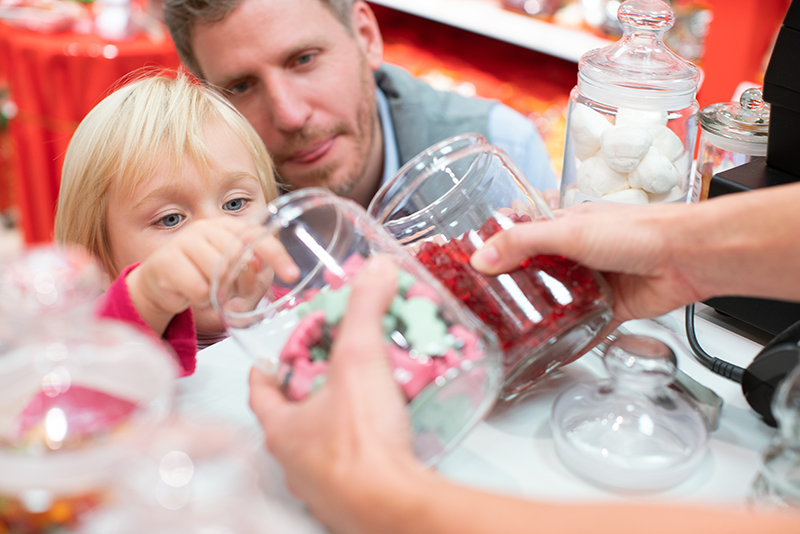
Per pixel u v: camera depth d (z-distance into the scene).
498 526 0.30
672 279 0.52
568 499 0.43
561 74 2.05
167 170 0.88
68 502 0.29
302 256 0.44
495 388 0.42
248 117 1.11
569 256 0.48
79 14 1.88
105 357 0.33
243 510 0.27
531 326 0.46
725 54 1.56
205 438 0.28
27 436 0.29
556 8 1.91
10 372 0.32
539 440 0.48
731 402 0.53
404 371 0.39
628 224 0.50
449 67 2.08
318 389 0.41
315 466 0.36
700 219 0.49
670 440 0.45
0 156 2.21
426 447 0.41
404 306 0.41
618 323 0.58
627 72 0.66
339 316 0.41
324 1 1.07
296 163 1.14
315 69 1.08
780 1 1.55
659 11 0.66
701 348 0.58
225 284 0.43
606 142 0.67
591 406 0.48
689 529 0.27
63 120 1.77
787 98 0.58
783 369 0.47
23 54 1.72
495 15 1.95
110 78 1.74
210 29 1.01
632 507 0.29
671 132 0.67
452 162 0.48
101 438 0.29
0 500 0.29
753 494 0.41
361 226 0.45
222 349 0.61
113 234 0.92
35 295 0.31
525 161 1.40
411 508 0.32
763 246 0.47
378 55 1.29
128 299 0.63
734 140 0.65
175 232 0.91
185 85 0.97
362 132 1.20
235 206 0.94
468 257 0.48
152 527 0.25
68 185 0.94
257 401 0.43
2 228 2.29
